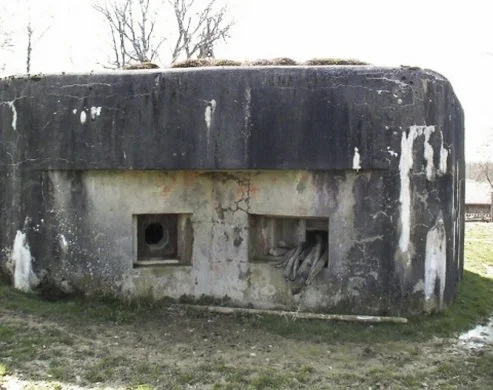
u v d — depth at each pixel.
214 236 5.76
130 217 5.69
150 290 5.70
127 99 5.46
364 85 5.30
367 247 5.42
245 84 5.30
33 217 5.78
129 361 4.36
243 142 5.30
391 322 5.30
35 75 5.70
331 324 5.30
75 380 3.98
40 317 5.22
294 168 5.29
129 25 20.92
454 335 5.23
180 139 5.37
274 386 4.01
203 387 3.97
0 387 3.80
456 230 6.58
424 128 5.39
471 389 4.07
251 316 5.46
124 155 5.47
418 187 5.41
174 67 5.94
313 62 5.94
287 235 6.01
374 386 4.08
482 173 37.56
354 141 5.29
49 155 5.65
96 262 5.71
